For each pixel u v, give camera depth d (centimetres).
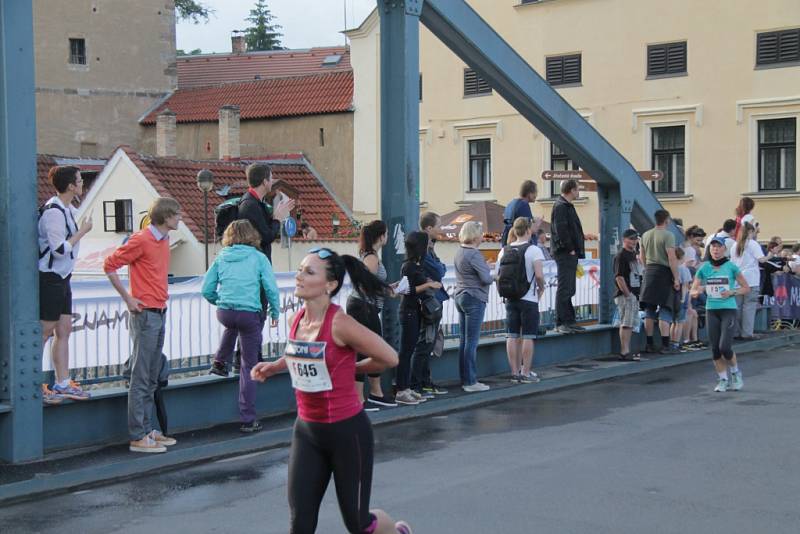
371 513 567
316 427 556
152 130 4572
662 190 3428
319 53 5200
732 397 1230
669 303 1588
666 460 893
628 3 3447
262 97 4244
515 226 1309
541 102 1401
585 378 1392
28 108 866
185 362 1045
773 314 2027
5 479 812
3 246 859
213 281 999
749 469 855
